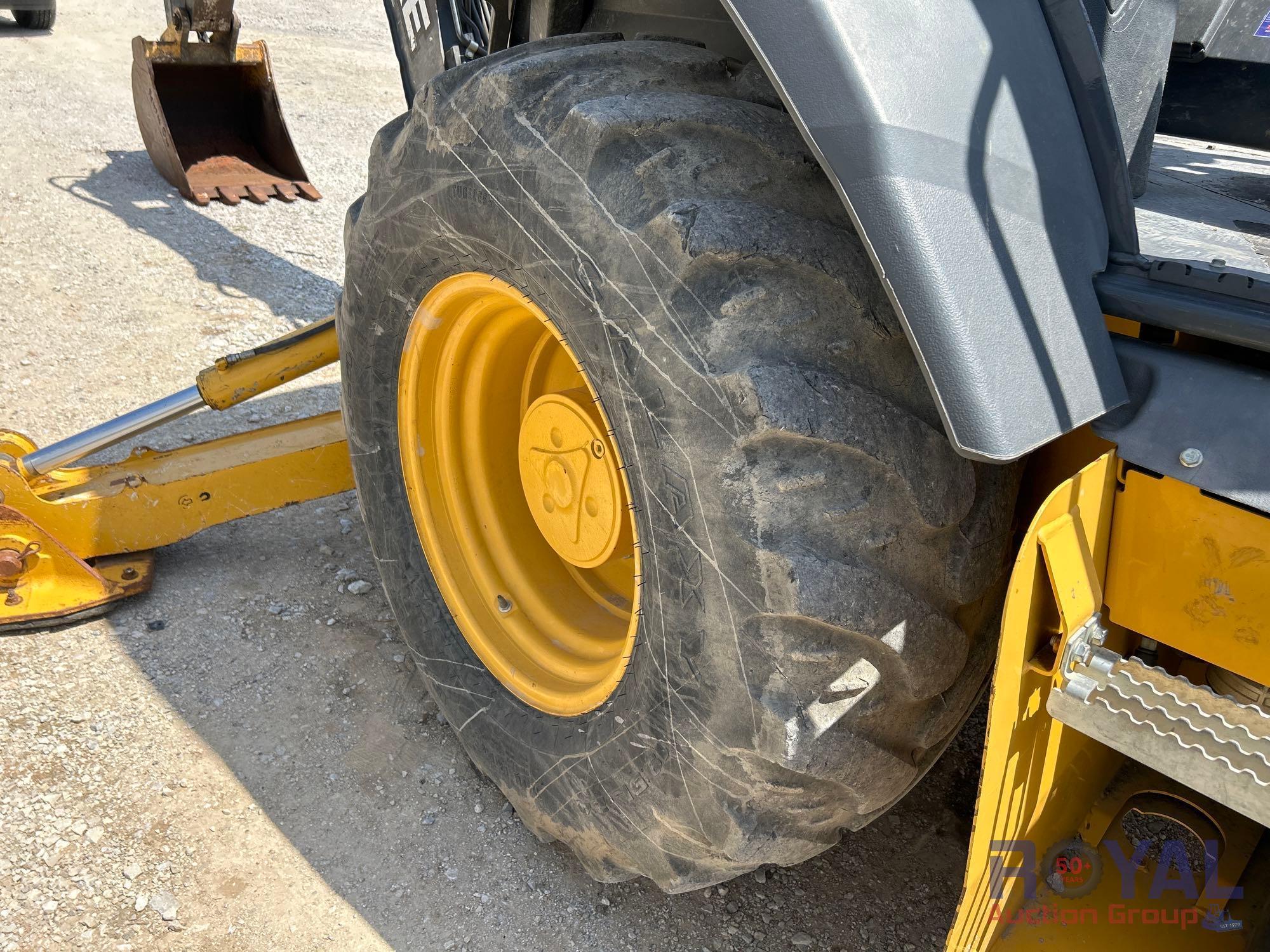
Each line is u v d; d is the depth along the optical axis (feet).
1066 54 4.25
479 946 6.25
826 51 3.75
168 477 8.54
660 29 6.59
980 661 5.17
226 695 7.90
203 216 16.94
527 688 6.65
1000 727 4.21
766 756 4.67
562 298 5.03
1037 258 3.99
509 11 7.79
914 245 3.69
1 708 7.46
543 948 6.27
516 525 7.23
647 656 5.23
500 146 5.20
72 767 7.08
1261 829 5.44
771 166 4.65
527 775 6.44
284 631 8.63
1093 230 4.25
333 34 32.65
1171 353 4.19
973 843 4.33
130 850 6.56
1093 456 4.61
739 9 3.92
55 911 6.12
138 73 17.49
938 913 6.54
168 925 6.13
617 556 6.15
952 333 3.71
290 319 13.97
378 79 27.94
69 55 26.25
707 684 4.83
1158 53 4.83
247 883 6.45
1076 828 5.46
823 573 4.35
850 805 5.11
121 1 33.30
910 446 4.45
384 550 7.54
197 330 13.32
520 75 5.19
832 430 4.29
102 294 13.93
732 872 5.46
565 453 6.18
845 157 3.76
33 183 17.25
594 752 5.82
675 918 6.49
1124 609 4.49
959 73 3.93
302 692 8.03
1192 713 4.03
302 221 17.39
